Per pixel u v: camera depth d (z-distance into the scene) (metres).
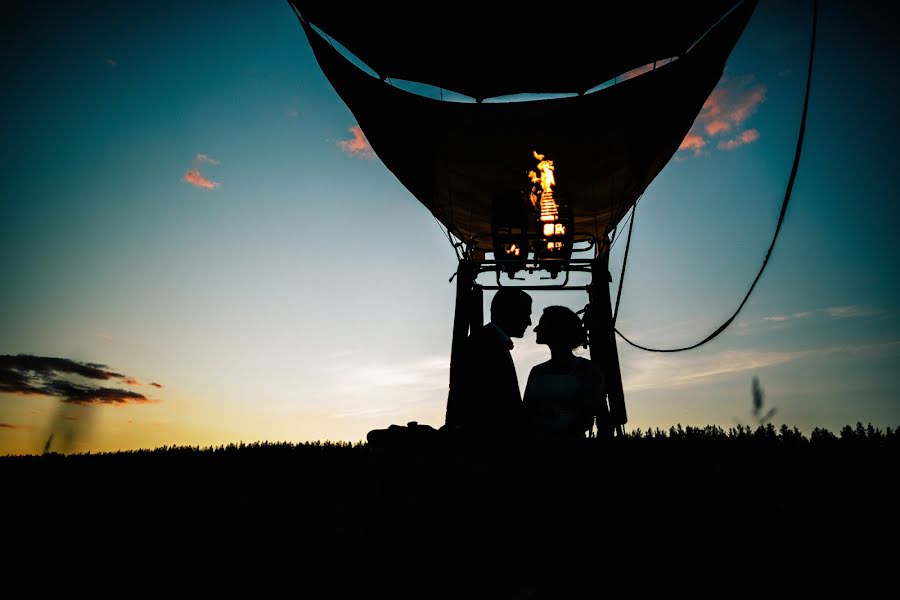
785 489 1.98
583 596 1.93
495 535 2.16
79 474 2.94
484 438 2.75
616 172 9.07
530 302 3.37
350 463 2.91
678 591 1.80
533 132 8.97
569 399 3.59
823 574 1.68
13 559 2.09
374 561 2.15
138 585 1.99
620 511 2.09
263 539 2.28
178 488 2.74
